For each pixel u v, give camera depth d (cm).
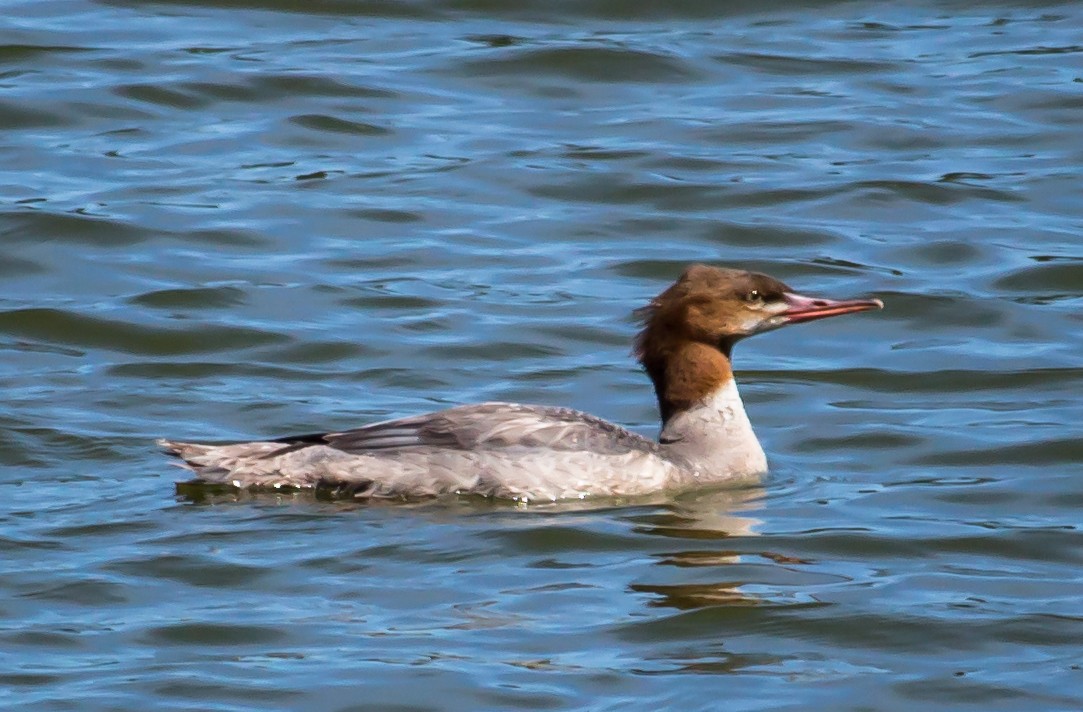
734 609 1214
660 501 1430
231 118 2400
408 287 1975
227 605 1216
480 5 2758
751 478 1492
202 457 1428
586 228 2150
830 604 1224
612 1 2762
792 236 2123
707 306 1486
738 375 1792
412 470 1411
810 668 1137
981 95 2495
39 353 1788
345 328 1867
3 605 1209
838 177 2269
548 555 1309
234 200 2173
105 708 1074
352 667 1125
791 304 1494
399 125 2394
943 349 1855
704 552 1317
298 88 2470
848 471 1529
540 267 2042
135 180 2216
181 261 2025
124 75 2484
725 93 2511
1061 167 2297
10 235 2055
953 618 1206
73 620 1191
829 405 1705
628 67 2567
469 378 1759
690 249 2100
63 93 2422
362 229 2127
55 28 2641
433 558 1296
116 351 1809
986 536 1361
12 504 1391
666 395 1506
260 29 2680
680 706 1080
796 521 1388
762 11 2778
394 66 2561
